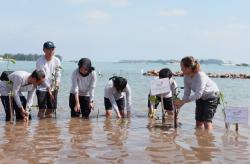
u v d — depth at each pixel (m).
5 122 8.77
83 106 9.74
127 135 7.75
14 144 6.95
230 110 8.28
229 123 8.41
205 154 6.62
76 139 7.38
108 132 7.98
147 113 10.55
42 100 9.54
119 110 10.08
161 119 9.59
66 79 25.59
